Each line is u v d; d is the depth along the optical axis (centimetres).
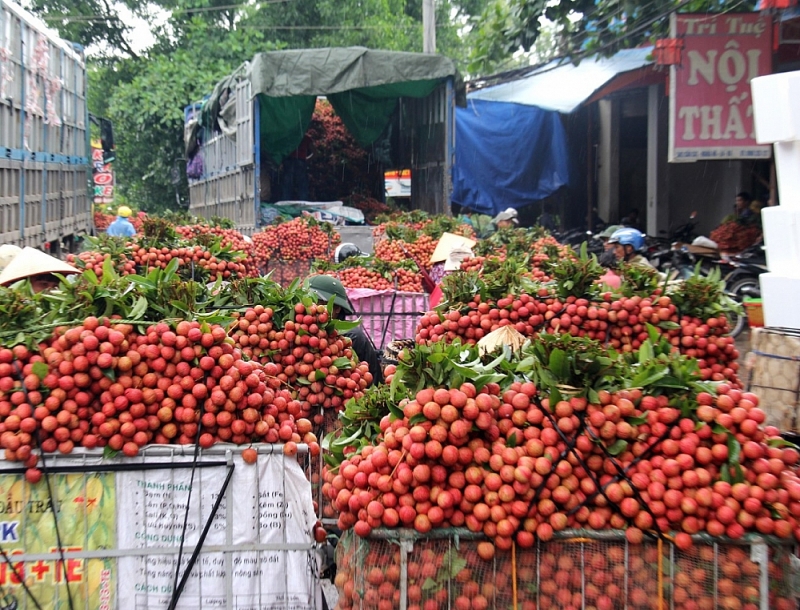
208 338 361
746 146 1241
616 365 374
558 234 2181
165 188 3020
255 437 362
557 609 330
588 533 332
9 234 1119
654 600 331
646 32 1469
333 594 505
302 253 1483
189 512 347
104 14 3120
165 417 352
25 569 340
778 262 656
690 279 622
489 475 328
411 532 323
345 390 534
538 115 2264
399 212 1805
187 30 3031
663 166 1983
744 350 1176
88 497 343
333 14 2811
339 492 341
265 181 1922
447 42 2914
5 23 1096
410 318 947
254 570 350
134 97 2752
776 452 346
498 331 586
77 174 1762
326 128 2112
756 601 329
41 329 363
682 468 336
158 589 345
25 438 339
